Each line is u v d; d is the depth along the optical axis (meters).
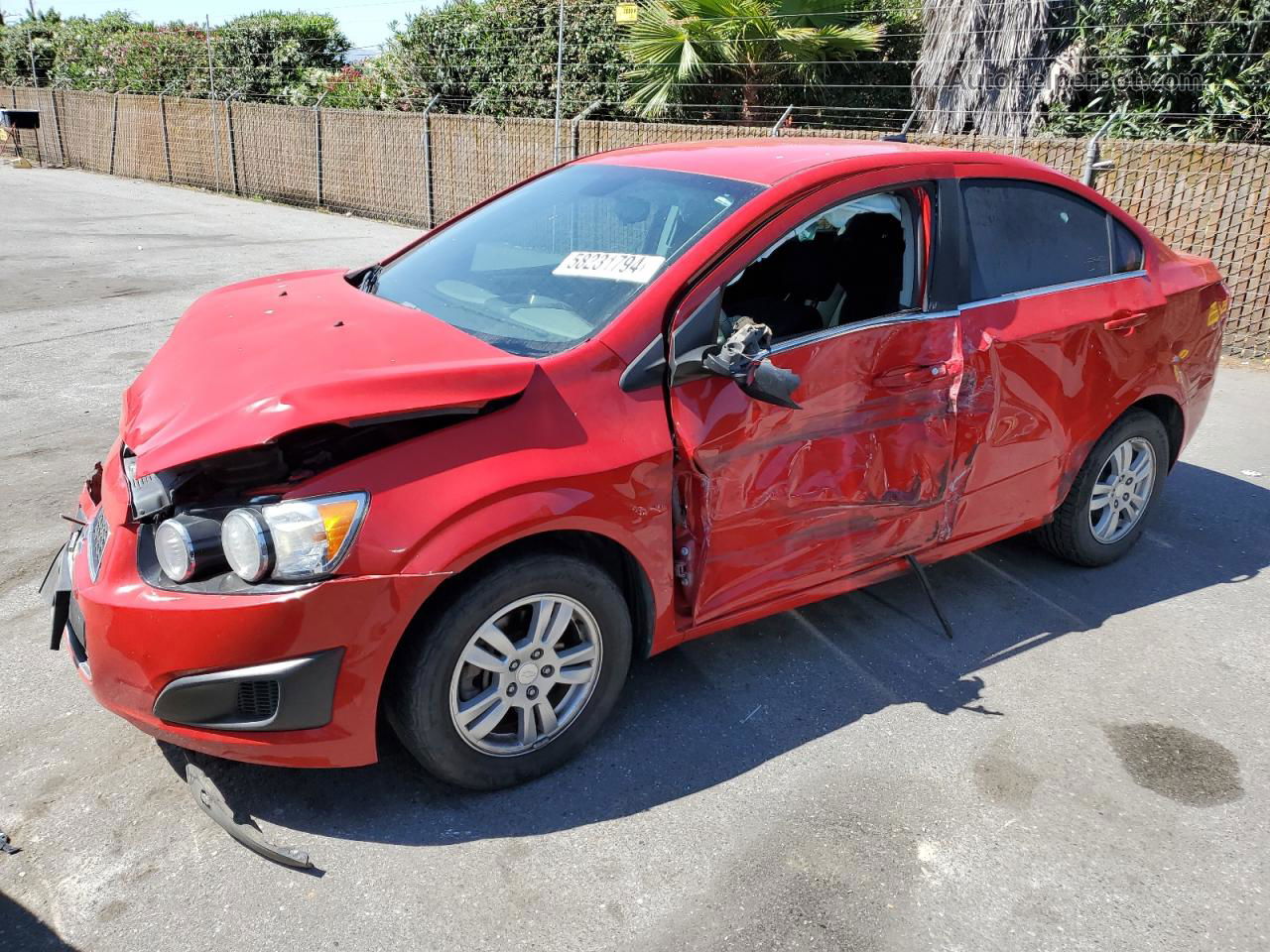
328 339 2.93
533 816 2.85
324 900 2.53
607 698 3.05
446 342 2.91
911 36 13.23
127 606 2.52
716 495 3.00
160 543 2.53
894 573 3.65
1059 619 4.03
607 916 2.51
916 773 3.09
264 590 2.44
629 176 3.67
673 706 3.38
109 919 2.46
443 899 2.54
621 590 3.09
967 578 4.35
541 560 2.74
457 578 2.66
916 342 3.35
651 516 2.89
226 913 2.48
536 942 2.43
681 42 12.15
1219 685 3.61
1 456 5.45
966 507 3.69
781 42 12.14
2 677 3.41
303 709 2.52
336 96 19.03
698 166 3.55
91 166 23.83
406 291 3.61
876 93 13.35
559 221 3.60
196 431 2.54
